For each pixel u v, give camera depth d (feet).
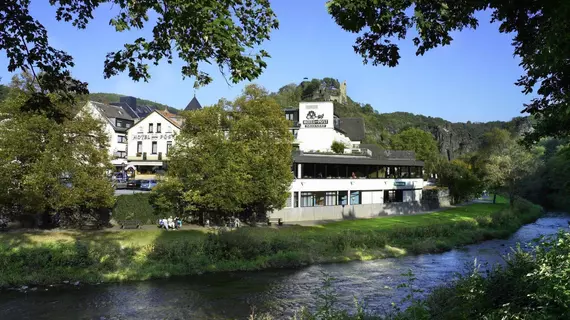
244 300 65.46
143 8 29.09
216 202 105.91
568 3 16.90
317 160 151.74
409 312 30.86
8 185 88.89
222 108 122.01
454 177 221.46
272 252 94.17
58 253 79.46
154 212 112.68
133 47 28.58
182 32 28.60
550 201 224.53
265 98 125.80
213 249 90.48
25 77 90.79
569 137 52.90
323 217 144.87
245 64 28.78
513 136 388.98
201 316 57.98
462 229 131.95
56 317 57.47
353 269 87.25
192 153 109.19
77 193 92.53
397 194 185.57
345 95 508.94
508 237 130.82
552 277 22.41
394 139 366.63
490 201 242.17
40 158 91.04
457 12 24.81
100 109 216.13
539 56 21.59
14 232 92.38
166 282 76.54
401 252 103.60
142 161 197.36
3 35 25.94
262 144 117.80
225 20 26.37
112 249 84.02
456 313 26.91
